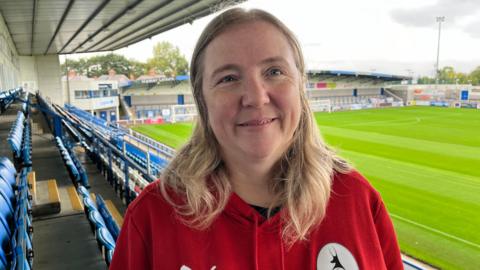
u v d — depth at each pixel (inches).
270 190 42.0
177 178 40.6
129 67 2768.2
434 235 278.8
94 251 124.2
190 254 37.9
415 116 1189.1
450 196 377.1
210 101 38.5
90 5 545.3
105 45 1173.1
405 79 1843.0
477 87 1510.8
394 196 380.8
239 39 36.6
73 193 192.5
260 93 36.4
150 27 783.1
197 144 41.9
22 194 118.5
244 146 38.0
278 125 38.4
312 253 39.9
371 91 1802.4
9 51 783.1
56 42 1000.9
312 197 39.5
